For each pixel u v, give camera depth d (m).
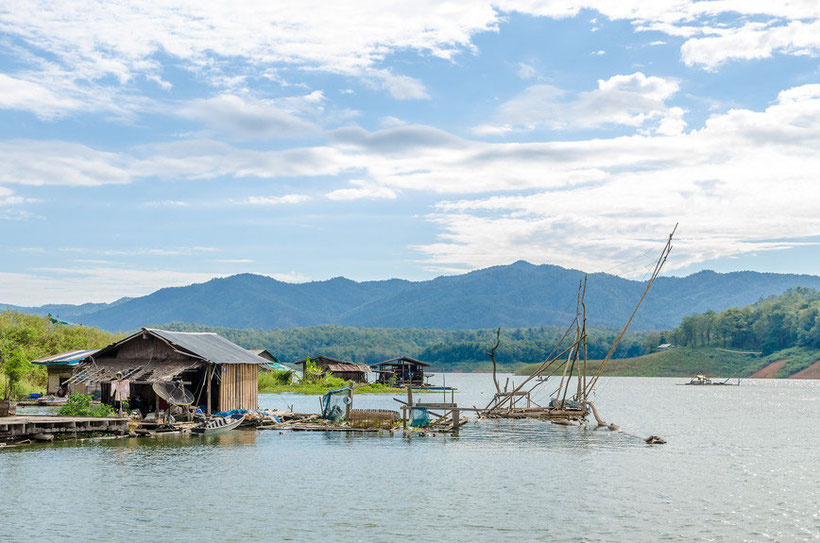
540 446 55.44
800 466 45.69
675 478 40.66
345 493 35.00
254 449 49.94
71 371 90.94
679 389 194.00
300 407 93.94
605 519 30.28
